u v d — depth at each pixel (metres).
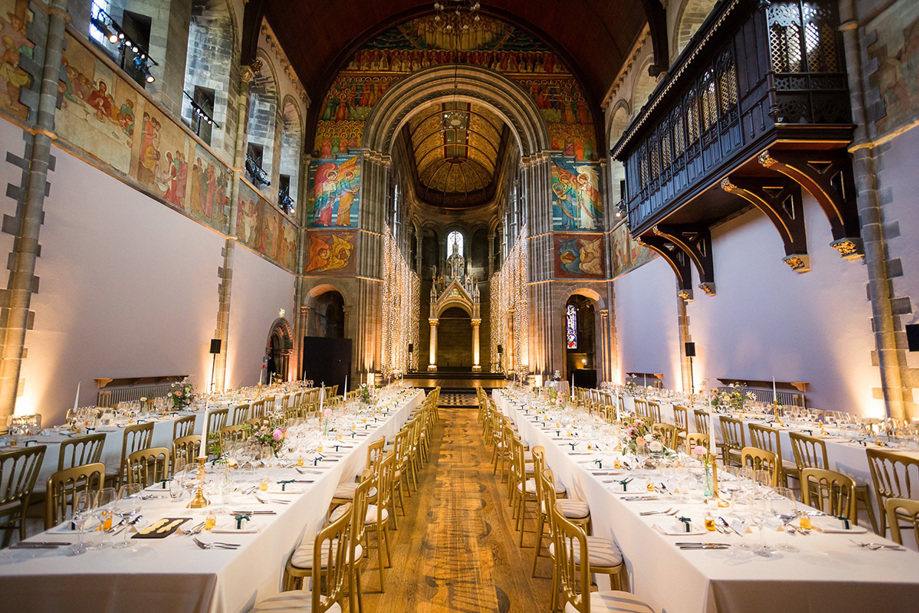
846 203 7.62
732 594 2.34
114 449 6.32
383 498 4.86
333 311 23.95
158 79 10.80
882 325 7.29
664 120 10.88
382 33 21.08
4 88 7.04
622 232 18.59
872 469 4.63
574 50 20.28
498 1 20.31
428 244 38.91
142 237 10.07
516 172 25.81
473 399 20.86
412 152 31.11
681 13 13.56
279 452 5.09
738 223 11.05
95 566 2.46
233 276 13.90
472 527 5.95
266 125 17.00
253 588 2.87
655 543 2.99
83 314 8.44
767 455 4.62
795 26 7.52
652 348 15.82
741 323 11.02
